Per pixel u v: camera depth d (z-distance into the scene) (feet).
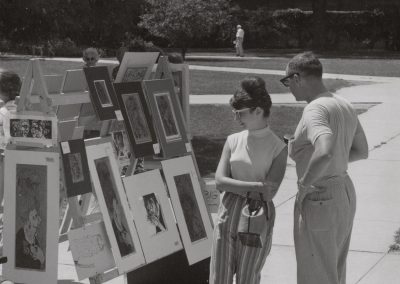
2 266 22.13
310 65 17.17
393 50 184.44
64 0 31.91
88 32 36.01
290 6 207.21
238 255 17.25
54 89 23.38
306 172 16.33
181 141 23.26
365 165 41.55
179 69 25.96
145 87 22.68
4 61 111.75
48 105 20.42
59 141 20.56
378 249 26.58
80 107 24.81
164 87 23.22
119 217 21.06
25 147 21.20
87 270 20.21
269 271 24.39
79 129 20.74
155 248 21.71
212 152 46.21
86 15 33.71
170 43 150.20
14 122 21.06
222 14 140.77
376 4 196.65
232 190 17.20
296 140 17.04
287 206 32.63
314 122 16.51
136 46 34.14
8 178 21.22
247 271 17.11
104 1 34.50
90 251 20.34
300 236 17.34
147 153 22.24
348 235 17.76
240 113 17.19
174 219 22.61
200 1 135.33
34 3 30.81
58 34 33.50
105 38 36.35
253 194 17.12
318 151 16.16
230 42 181.47
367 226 29.45
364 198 34.06
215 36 180.24
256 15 187.83
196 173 23.30
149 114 22.65
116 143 24.14
